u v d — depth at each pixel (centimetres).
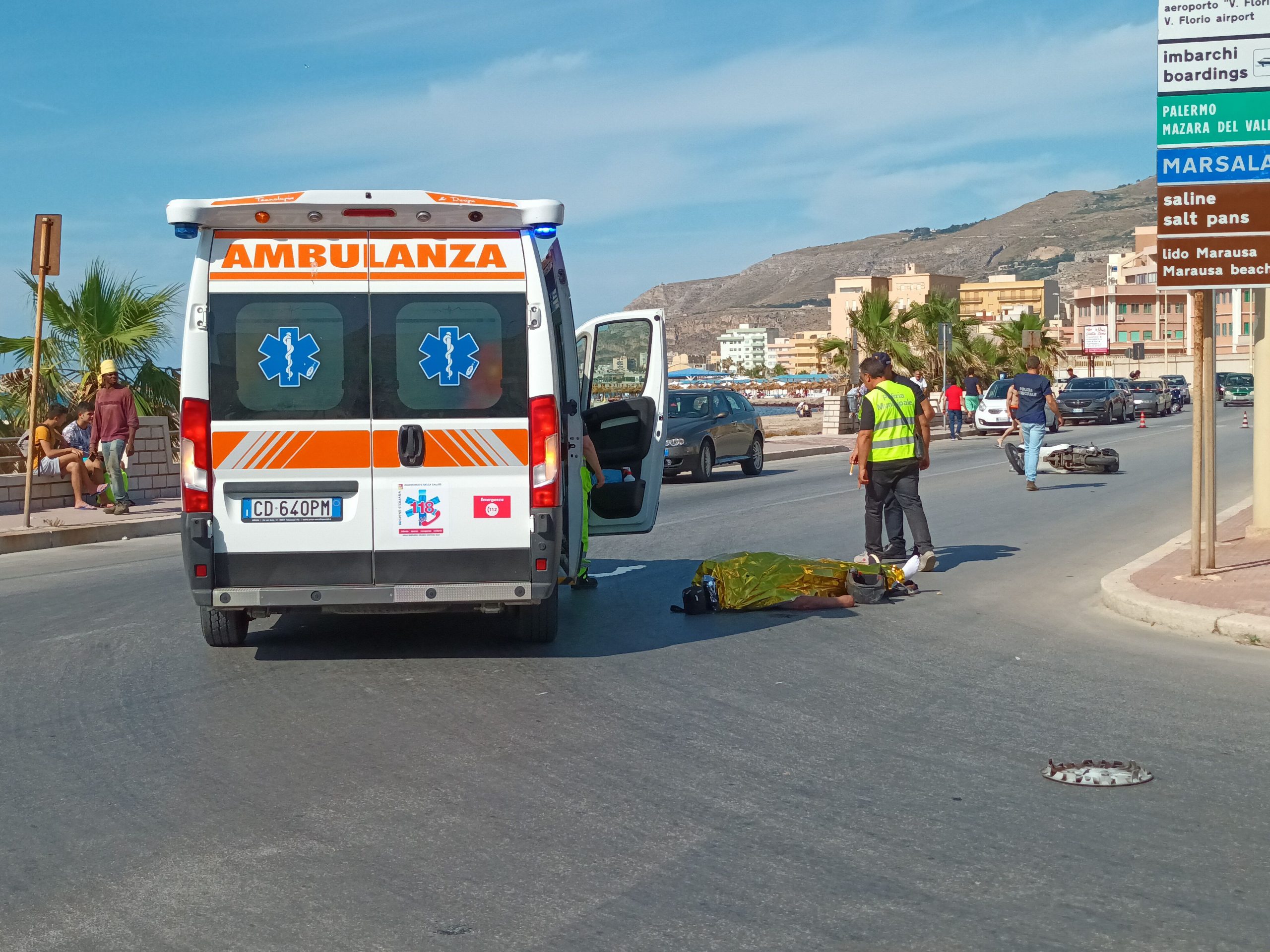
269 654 849
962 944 389
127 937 403
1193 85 985
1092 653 822
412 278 778
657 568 1247
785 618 968
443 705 701
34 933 406
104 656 845
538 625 855
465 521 783
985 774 566
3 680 775
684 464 2377
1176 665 780
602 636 904
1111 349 11038
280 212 768
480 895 433
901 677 763
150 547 1523
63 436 1945
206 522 773
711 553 1348
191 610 1031
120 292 2209
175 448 2247
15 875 457
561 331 886
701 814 514
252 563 777
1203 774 560
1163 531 1424
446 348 780
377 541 780
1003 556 1266
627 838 487
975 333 6116
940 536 1438
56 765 593
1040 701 699
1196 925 400
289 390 775
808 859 463
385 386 778
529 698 717
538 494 784
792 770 573
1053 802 523
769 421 5384
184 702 713
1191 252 989
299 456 776
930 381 5378
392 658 830
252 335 773
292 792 549
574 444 893
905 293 17812
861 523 1579
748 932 400
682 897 429
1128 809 513
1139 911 412
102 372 1744
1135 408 5300
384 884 444
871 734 634
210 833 498
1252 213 978
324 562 779
